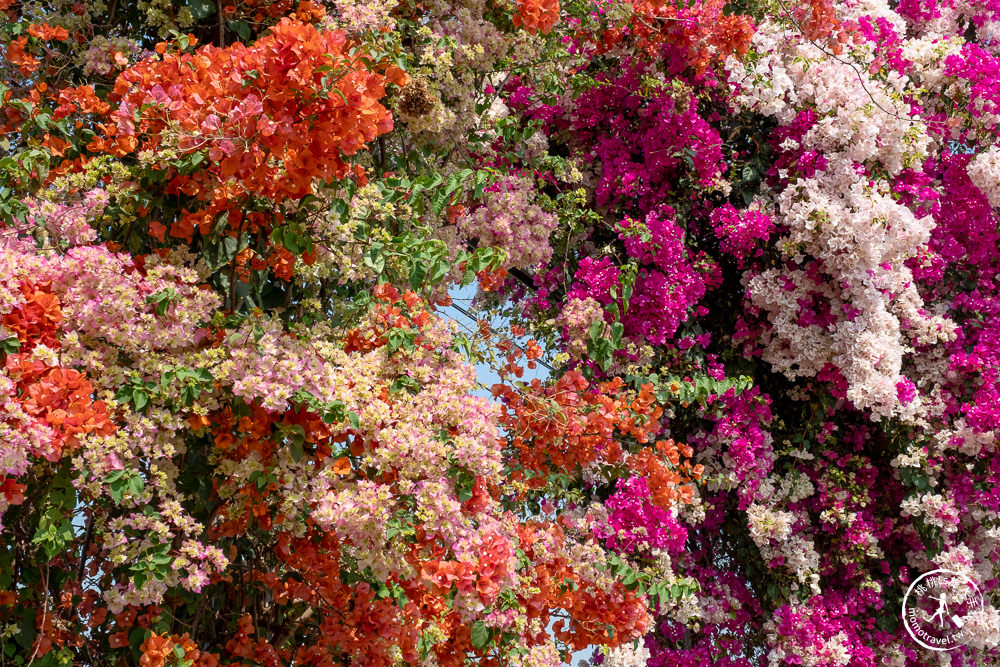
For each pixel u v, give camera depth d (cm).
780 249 345
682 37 341
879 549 357
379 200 231
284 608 254
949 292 389
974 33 438
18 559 217
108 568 229
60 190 217
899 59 370
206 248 225
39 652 206
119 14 269
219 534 219
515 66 329
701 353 358
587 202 383
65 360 185
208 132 184
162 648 201
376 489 198
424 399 212
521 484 260
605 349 305
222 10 259
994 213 388
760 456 345
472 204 312
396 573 210
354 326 244
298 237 207
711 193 364
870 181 339
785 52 359
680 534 300
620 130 372
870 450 380
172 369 196
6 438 163
